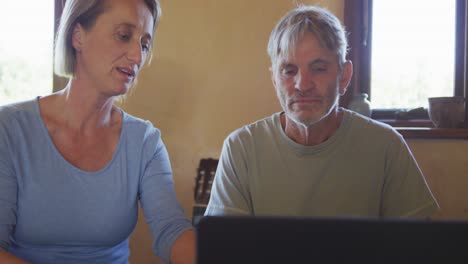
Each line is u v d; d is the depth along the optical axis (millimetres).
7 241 1231
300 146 1384
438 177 2092
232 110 2240
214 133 2252
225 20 2229
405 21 2213
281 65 1293
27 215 1276
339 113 1453
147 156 1431
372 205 1369
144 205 1399
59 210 1292
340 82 1337
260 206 1394
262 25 2211
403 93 2242
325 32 1252
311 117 1277
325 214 1369
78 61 1328
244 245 538
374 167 1378
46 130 1336
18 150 1296
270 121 1485
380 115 2254
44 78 2465
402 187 1369
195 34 2242
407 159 1387
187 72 2254
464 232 521
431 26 2193
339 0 2199
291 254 536
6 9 2445
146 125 1477
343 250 531
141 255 2248
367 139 1402
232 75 2234
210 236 541
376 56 2248
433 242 523
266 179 1401
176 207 1369
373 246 529
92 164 1357
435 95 2213
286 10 2195
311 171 1381
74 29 1295
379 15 2234
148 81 2266
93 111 1360
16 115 1337
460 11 2148
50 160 1312
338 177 1376
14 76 2469
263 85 2221
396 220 530
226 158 1460
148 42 1356
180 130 2268
